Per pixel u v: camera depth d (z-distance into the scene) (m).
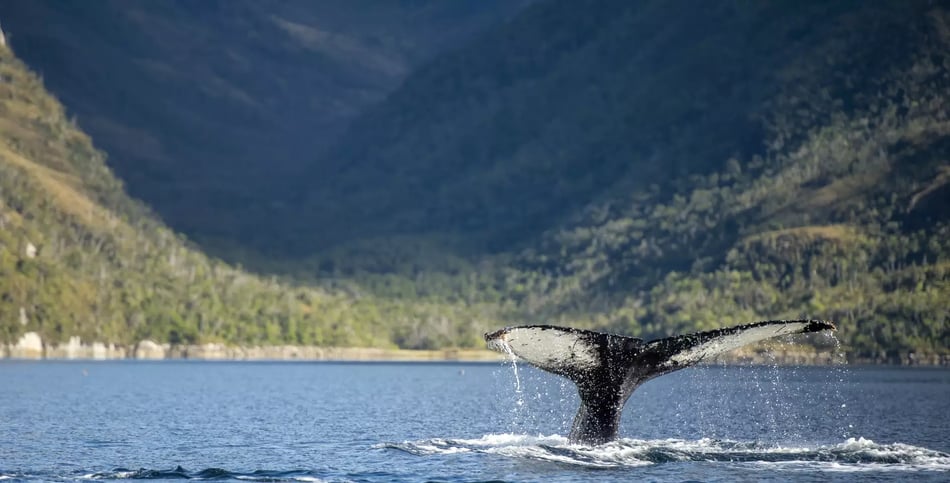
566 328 134.75
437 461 154.38
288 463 160.38
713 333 134.25
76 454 175.25
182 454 174.12
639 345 138.12
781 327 131.38
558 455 150.88
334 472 148.75
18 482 144.00
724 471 142.50
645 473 141.00
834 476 140.00
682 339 135.88
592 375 142.50
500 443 172.75
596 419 150.62
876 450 156.88
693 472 141.75
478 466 148.88
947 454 163.00
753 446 160.25
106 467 158.62
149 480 144.88
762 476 139.50
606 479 137.50
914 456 153.00
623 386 142.62
